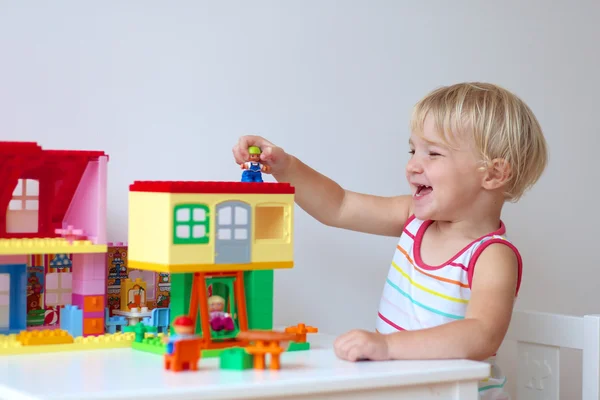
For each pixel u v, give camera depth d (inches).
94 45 51.1
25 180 42.9
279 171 49.8
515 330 52.6
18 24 48.8
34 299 42.8
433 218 47.6
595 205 71.8
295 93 58.0
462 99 46.4
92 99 51.0
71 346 36.8
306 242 58.5
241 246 36.4
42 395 26.6
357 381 31.0
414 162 47.1
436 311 46.4
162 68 53.3
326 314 59.4
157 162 53.1
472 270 45.2
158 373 31.0
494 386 48.0
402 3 62.1
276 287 57.4
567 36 70.2
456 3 64.5
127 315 42.3
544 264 68.9
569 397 71.1
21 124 48.8
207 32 54.8
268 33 56.9
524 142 47.5
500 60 66.6
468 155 46.2
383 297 51.4
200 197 35.3
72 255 41.8
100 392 27.0
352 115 60.2
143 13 52.6
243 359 32.0
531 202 68.2
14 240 38.9
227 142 55.6
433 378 32.8
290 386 29.5
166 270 34.4
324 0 59.0
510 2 67.1
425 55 63.1
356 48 60.2
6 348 35.5
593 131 71.7
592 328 48.0
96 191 39.8
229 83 55.6
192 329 32.3
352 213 53.3
